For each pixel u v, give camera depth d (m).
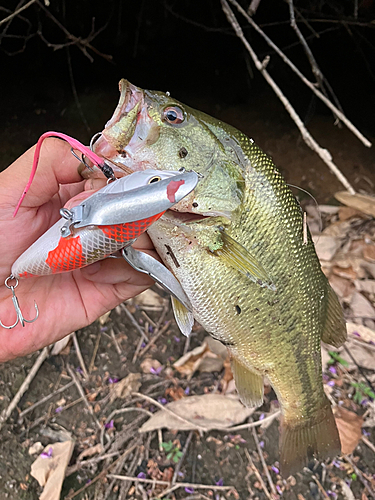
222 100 0.88
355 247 0.62
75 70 0.83
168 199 0.16
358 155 0.81
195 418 0.43
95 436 0.42
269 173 0.23
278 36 0.84
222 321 0.25
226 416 0.43
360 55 0.86
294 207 0.24
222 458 0.42
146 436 0.42
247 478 0.41
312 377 0.29
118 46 0.84
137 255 0.21
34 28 0.74
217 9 0.78
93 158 0.18
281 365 0.27
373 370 0.50
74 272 0.29
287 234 0.24
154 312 0.54
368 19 0.68
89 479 0.39
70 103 0.80
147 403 0.45
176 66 0.89
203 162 0.21
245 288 0.24
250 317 0.25
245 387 0.29
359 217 0.67
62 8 0.71
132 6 0.77
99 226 0.17
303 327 0.27
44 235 0.19
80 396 0.45
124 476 0.39
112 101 0.82
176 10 0.80
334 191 0.74
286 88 0.90
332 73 0.89
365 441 0.43
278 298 0.25
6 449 0.40
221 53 0.88
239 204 0.22
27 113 0.77
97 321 0.51
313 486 0.40
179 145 0.21
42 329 0.28
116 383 0.46
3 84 0.79
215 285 0.24
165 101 0.21
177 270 0.24
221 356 0.48
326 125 0.87
